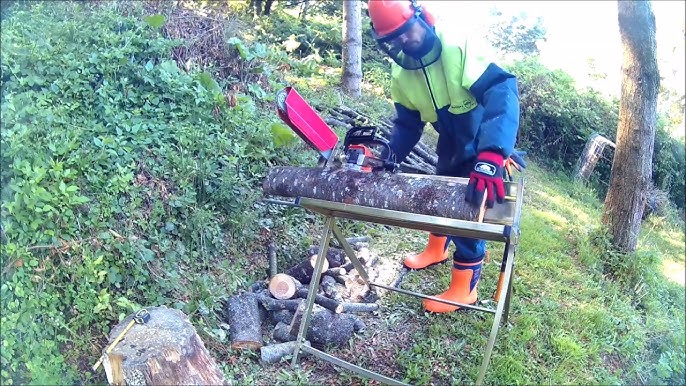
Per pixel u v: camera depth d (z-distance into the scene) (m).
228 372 2.79
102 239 3.00
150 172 3.61
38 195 2.76
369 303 3.49
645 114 4.80
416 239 4.48
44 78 3.75
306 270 3.58
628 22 4.77
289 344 3.01
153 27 4.67
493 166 2.31
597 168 9.11
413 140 3.22
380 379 2.75
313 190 2.75
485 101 2.60
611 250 4.92
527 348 3.32
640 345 3.73
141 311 2.46
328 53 8.99
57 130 3.33
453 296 3.45
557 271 4.37
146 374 2.18
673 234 8.06
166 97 4.24
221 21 5.41
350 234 4.36
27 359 2.55
